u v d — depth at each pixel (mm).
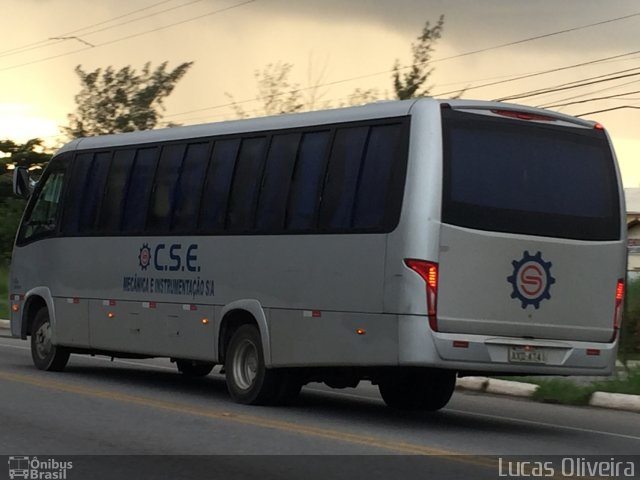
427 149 11203
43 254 16812
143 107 47844
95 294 15648
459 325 11188
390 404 13891
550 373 11766
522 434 11648
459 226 11211
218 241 13578
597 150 12281
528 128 11812
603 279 12102
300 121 12789
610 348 12117
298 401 14055
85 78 48188
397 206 11289
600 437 11680
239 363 13289
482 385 16328
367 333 11508
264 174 13109
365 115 11953
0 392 13758
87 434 10570
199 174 14102
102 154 15977
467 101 11562
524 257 11539
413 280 11062
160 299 14469
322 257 12094
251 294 13031
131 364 19500
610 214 12242
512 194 11555
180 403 13156
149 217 14805
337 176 12109
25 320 17203
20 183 17281
